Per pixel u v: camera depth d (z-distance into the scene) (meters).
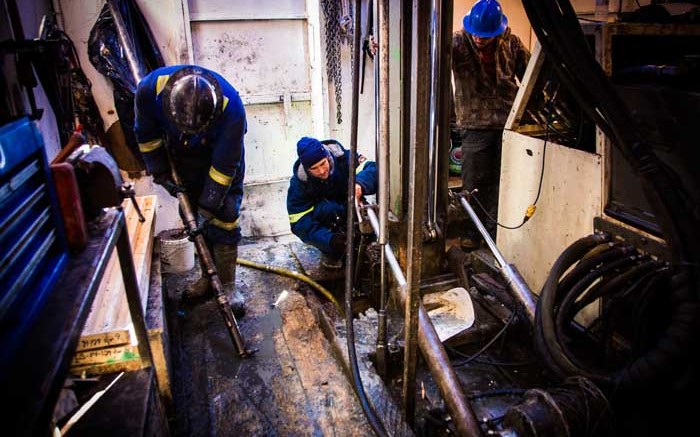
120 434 1.21
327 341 2.37
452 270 2.71
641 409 1.73
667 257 1.82
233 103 2.36
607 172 2.06
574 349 2.07
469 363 2.38
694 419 1.71
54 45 2.17
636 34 2.06
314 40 3.53
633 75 2.04
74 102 2.89
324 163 2.70
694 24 2.10
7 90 1.08
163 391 1.82
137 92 2.33
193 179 2.64
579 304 2.00
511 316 2.34
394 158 2.68
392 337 2.46
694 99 1.66
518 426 1.56
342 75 3.59
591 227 2.18
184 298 2.71
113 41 2.89
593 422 1.56
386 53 1.62
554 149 2.34
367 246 2.84
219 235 2.64
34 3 2.48
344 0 3.39
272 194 3.76
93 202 1.29
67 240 1.13
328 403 1.93
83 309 0.93
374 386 1.99
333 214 2.93
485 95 3.28
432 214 2.61
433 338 1.86
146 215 2.57
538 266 2.56
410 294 1.62
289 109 3.69
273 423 1.86
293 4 3.49
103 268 1.12
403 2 2.33
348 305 1.96
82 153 1.23
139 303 1.46
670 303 1.78
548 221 2.45
